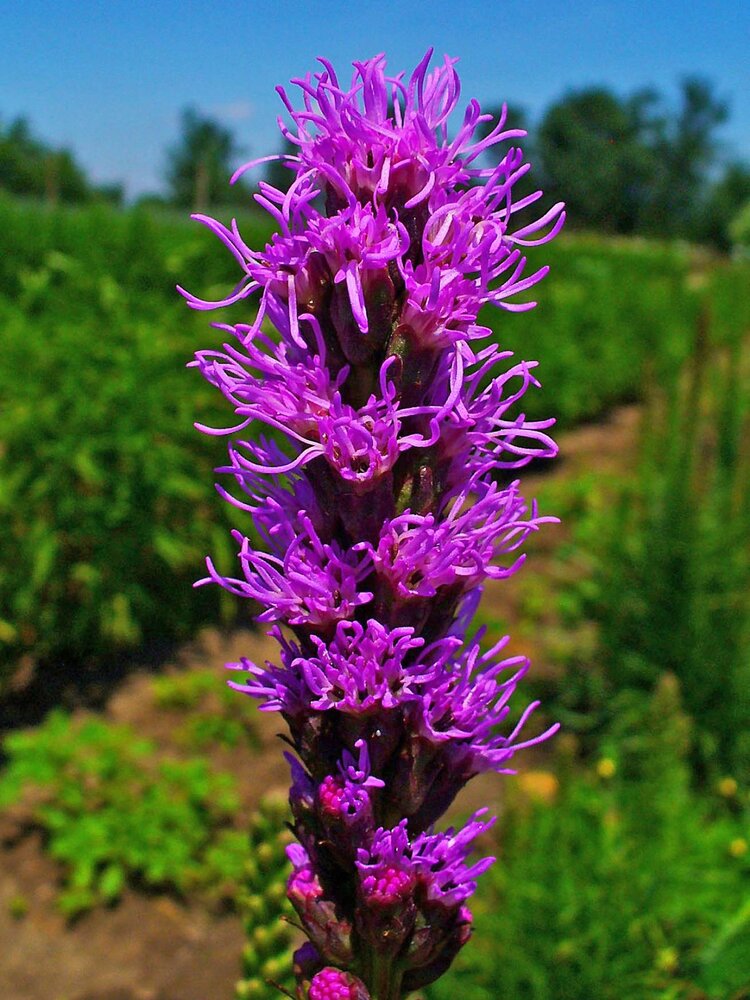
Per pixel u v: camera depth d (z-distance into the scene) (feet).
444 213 0.28
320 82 0.28
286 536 0.30
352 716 0.29
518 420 0.30
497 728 1.17
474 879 0.31
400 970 0.31
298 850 0.33
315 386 0.29
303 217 0.30
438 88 0.29
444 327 0.28
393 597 0.29
